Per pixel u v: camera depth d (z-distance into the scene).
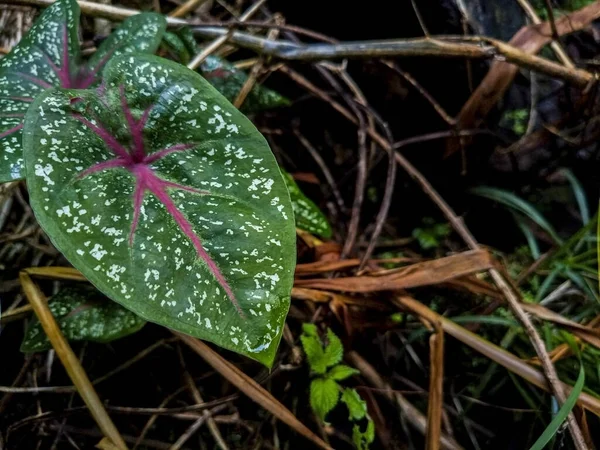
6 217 0.56
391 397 0.52
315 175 0.72
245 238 0.30
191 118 0.34
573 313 0.57
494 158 0.65
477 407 0.55
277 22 0.59
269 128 0.72
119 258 0.29
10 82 0.42
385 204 0.59
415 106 0.68
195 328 0.28
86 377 0.44
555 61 0.62
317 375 0.50
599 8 0.58
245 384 0.46
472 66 0.62
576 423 0.43
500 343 0.57
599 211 0.46
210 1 0.71
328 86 0.70
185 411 0.49
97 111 0.33
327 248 0.57
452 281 0.52
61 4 0.45
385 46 0.54
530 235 0.60
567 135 0.62
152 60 0.34
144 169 0.33
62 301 0.45
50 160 0.30
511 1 0.63
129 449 0.50
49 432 0.49
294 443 0.52
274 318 0.29
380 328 0.54
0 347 0.52
